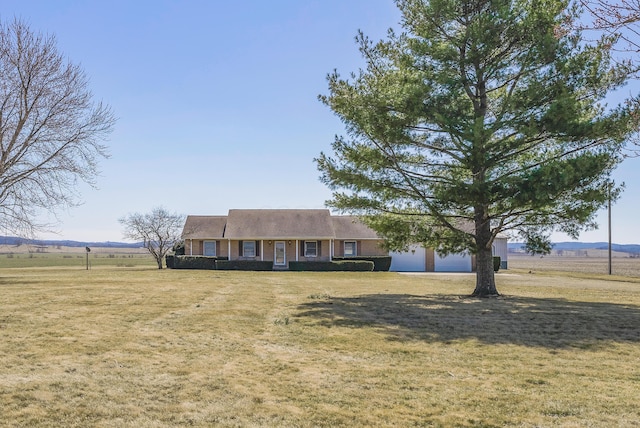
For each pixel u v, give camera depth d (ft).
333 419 15.12
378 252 125.08
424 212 52.60
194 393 17.40
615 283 80.12
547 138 46.32
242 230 122.93
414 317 35.73
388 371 20.71
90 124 73.26
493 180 47.01
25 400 16.25
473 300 48.16
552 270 140.97
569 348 25.63
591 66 43.98
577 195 44.88
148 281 68.08
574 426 14.65
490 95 53.31
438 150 51.31
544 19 45.70
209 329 29.68
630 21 15.75
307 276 90.33
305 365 21.59
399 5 52.70
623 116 41.14
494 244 132.98
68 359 21.63
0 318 31.94
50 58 69.51
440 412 15.78
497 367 21.59
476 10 49.37
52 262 173.58
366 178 50.26
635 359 23.29
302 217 127.34
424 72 48.49
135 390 17.58
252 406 16.20
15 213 70.33
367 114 47.83
